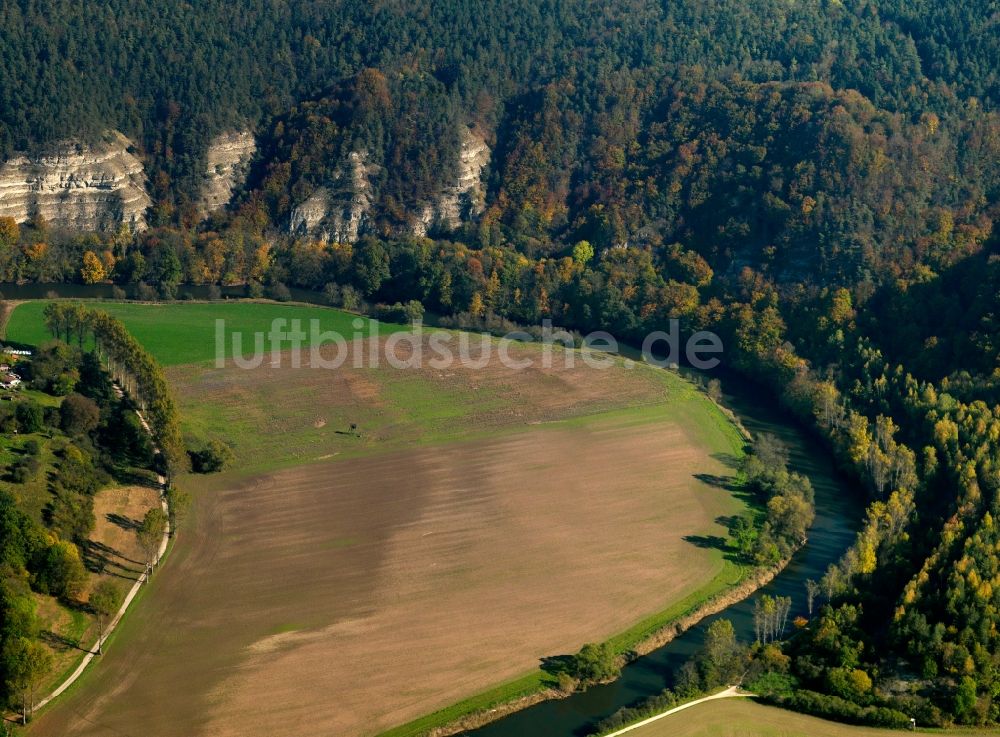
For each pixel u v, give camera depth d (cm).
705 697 17212
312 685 17225
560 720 16825
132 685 17075
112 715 16412
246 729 16225
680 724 16562
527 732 16512
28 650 16288
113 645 17975
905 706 16812
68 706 16550
